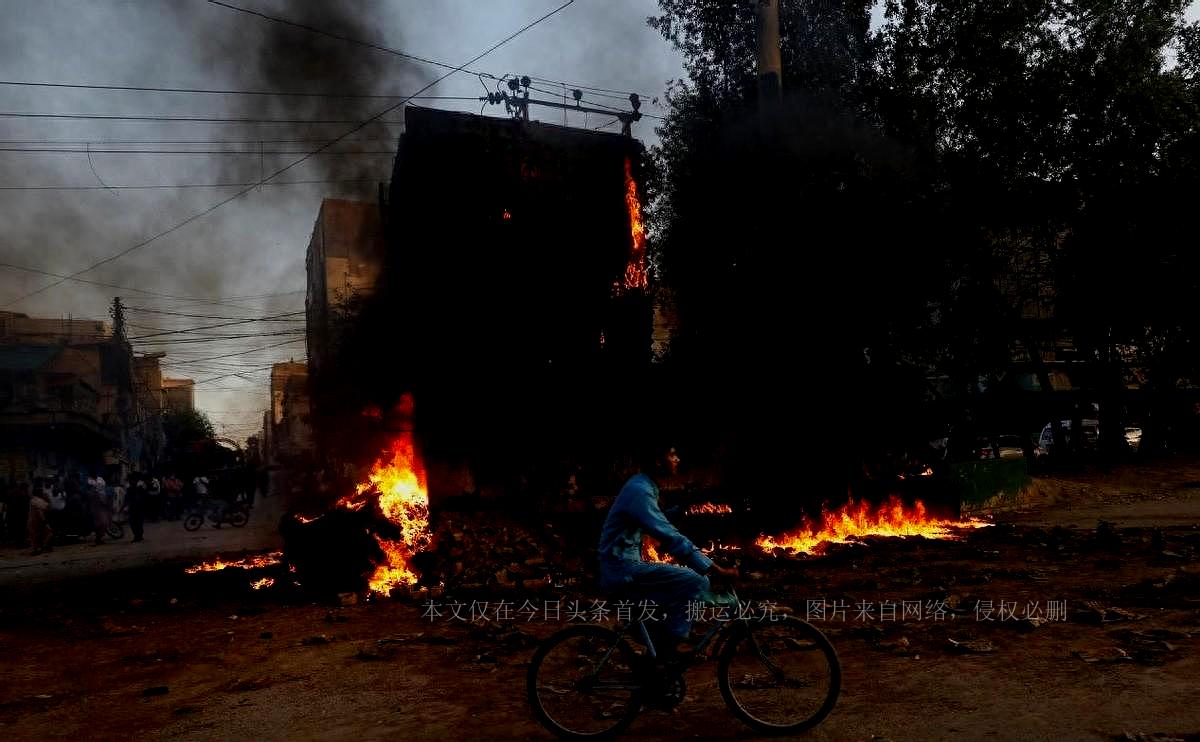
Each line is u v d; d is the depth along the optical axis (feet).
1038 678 16.52
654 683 14.35
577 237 53.72
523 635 22.61
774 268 49.03
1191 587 24.62
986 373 71.87
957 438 68.54
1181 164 67.31
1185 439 76.64
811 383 46.88
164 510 97.76
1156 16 66.28
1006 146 65.77
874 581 28.91
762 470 45.24
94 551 60.54
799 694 15.79
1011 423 74.28
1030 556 33.24
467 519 41.47
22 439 103.86
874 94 62.08
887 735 13.80
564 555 36.91
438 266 50.55
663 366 53.21
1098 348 77.10
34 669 23.41
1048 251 72.84
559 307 52.42
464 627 25.45
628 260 55.36
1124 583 26.13
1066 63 65.31
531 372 50.75
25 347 114.01
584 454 50.08
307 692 19.08
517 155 53.01
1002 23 63.87
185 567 45.55
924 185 62.59
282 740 15.69
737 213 52.65
